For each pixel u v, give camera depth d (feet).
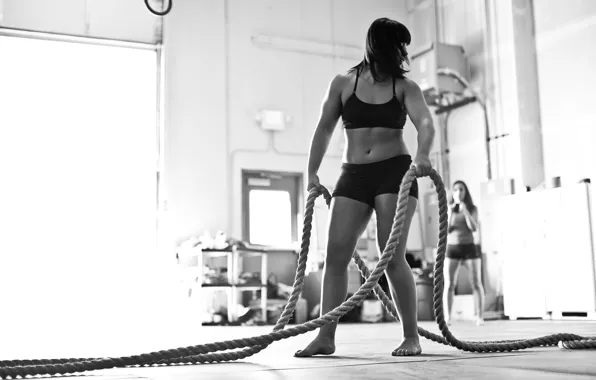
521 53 31.12
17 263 29.60
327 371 6.29
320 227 34.40
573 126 28.81
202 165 33.04
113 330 18.75
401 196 8.36
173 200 32.27
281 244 34.24
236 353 7.83
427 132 8.73
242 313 30.14
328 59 36.40
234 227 33.17
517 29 31.24
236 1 34.78
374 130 8.85
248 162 33.88
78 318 23.57
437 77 33.76
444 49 33.94
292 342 13.21
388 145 8.86
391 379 5.33
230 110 33.96
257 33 34.96
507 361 7.15
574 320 25.90
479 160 33.22
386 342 12.77
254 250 30.76
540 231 27.84
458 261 26.11
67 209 30.81
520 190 30.45
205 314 30.17
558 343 9.60
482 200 32.35
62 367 6.40
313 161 9.50
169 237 31.89
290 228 34.63
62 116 31.35
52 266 30.04
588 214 25.93
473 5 34.19
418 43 37.91
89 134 31.65
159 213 32.07
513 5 31.32
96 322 22.29
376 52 8.97
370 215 9.01
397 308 8.83
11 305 26.55
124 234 31.48
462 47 34.55
